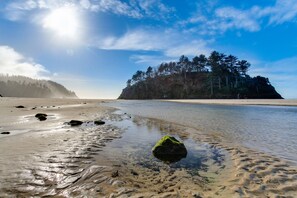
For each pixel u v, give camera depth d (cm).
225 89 11644
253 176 612
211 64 11912
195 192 510
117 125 1633
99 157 786
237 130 1383
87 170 644
